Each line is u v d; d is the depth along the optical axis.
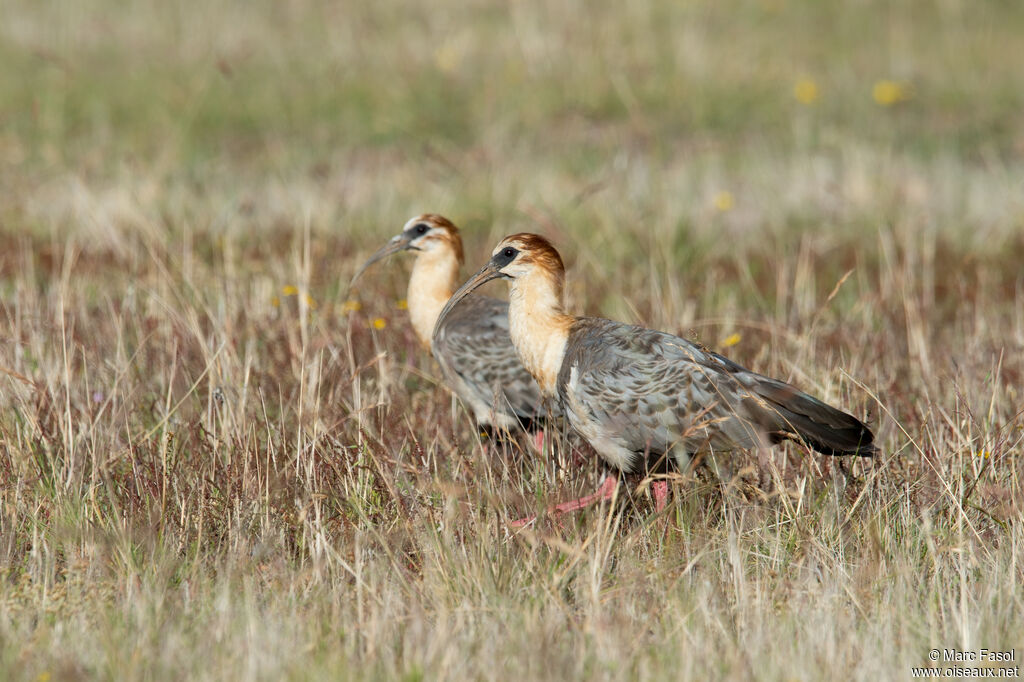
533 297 10.40
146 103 24.70
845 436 9.38
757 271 16.39
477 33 29.58
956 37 29.86
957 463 9.85
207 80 26.14
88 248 16.05
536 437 11.52
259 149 22.80
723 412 9.44
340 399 10.94
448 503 9.10
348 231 17.67
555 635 7.68
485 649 7.48
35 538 8.77
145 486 9.46
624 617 7.77
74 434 10.03
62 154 21.61
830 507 9.45
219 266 15.12
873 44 29.42
